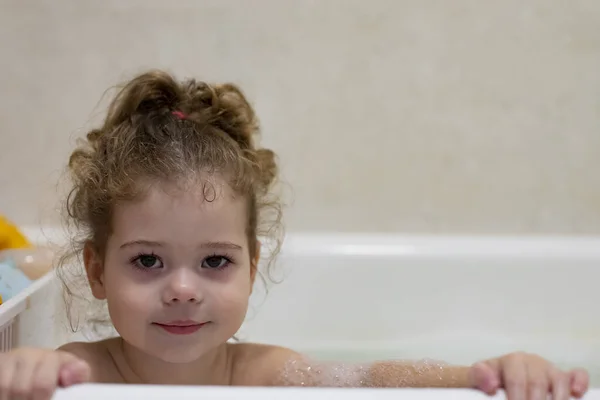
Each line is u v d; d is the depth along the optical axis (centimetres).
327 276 137
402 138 157
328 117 156
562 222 160
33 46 153
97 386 63
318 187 157
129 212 86
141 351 90
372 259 138
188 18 153
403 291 138
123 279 84
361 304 137
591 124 158
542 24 156
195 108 101
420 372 91
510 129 158
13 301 90
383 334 137
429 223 159
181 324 83
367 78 156
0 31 152
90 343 94
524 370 67
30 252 116
